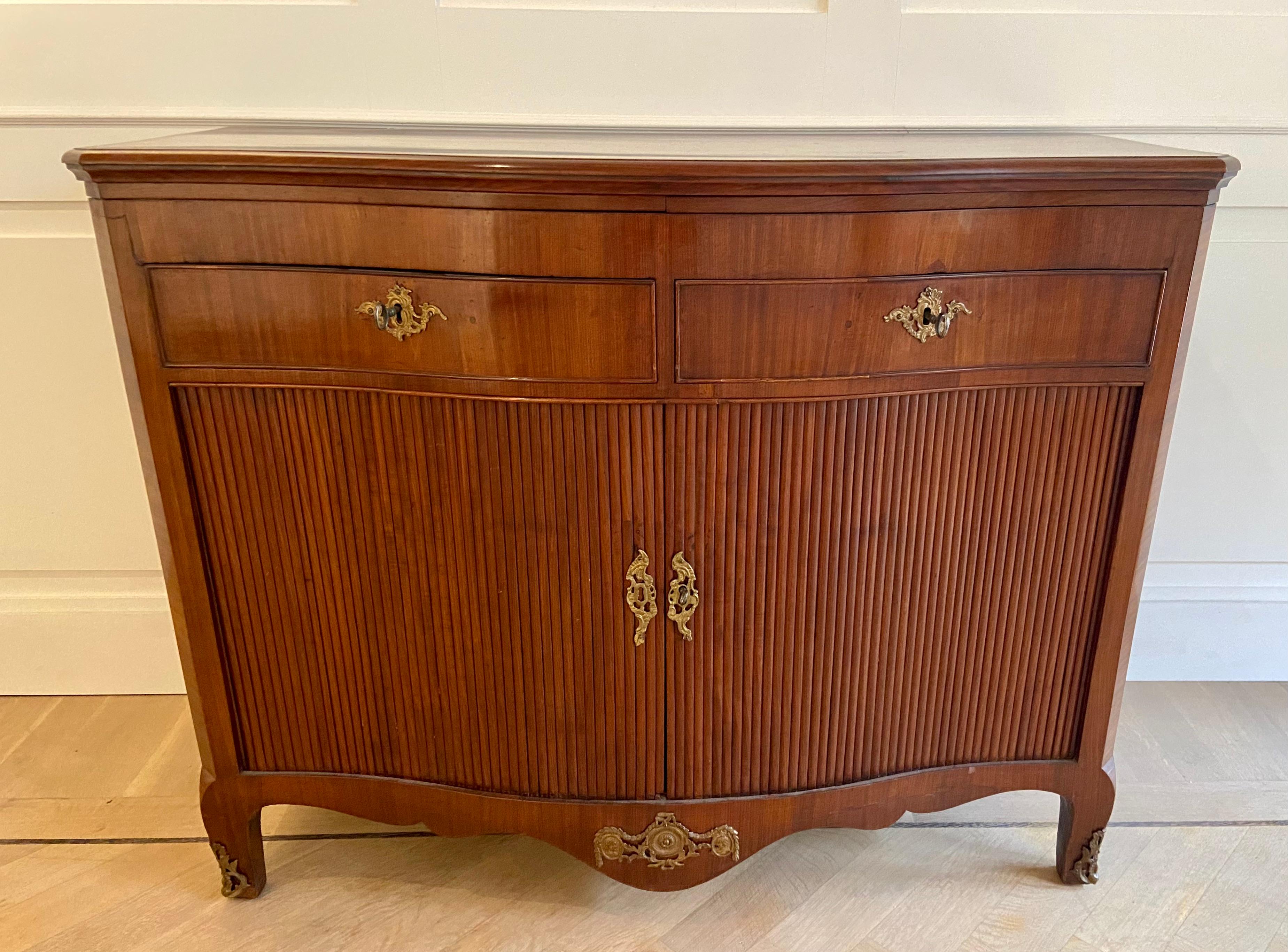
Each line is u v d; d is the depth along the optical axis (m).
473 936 1.12
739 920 1.15
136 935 1.12
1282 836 1.27
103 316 1.36
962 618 1.04
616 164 0.82
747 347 0.89
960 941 1.12
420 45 1.25
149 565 1.50
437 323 0.89
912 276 0.88
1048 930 1.13
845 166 0.82
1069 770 1.13
